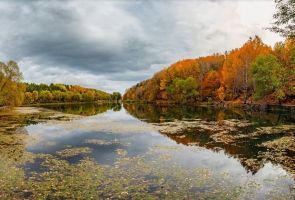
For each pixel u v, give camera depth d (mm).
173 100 143250
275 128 38500
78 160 22703
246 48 100188
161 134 36156
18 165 21031
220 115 60188
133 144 29594
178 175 18203
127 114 75438
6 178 17609
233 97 100188
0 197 14531
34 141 31734
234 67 97250
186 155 24203
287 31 25828
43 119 59125
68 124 48969
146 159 22734
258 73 70812
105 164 21250
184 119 54312
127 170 19406
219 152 25297
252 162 21609
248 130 37688
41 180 17297
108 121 54500
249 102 85938
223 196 14656
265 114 58938
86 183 16609
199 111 74750
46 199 14281
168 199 14227
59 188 15805
